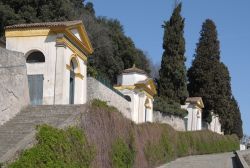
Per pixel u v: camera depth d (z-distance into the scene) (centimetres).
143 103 4325
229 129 7631
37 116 2223
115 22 7281
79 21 3161
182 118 5459
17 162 1459
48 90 2884
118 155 2209
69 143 1742
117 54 6462
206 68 6731
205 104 6688
